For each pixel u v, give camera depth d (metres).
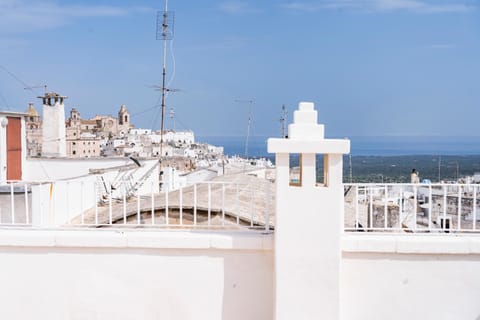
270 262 5.32
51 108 25.89
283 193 5.06
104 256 5.34
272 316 5.32
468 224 13.03
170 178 19.67
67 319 5.38
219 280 5.34
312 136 5.05
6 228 5.54
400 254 5.24
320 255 5.07
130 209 8.59
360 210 11.29
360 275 5.27
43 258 5.36
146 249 5.33
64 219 9.80
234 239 5.26
